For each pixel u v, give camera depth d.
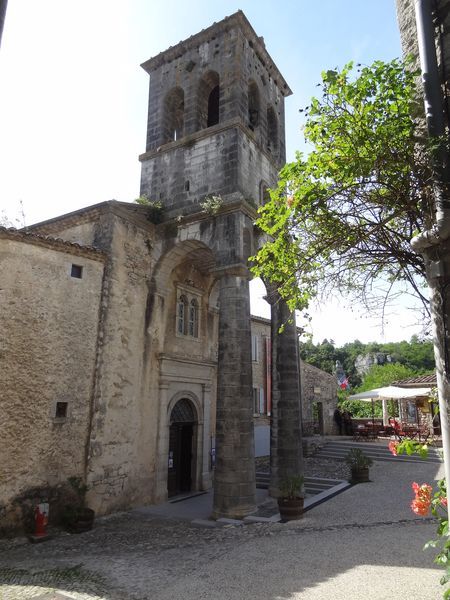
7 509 10.19
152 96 18.53
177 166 16.20
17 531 10.27
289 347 15.16
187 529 11.14
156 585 6.86
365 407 41.84
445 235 3.58
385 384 43.06
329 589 6.25
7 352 10.74
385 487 14.30
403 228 4.82
